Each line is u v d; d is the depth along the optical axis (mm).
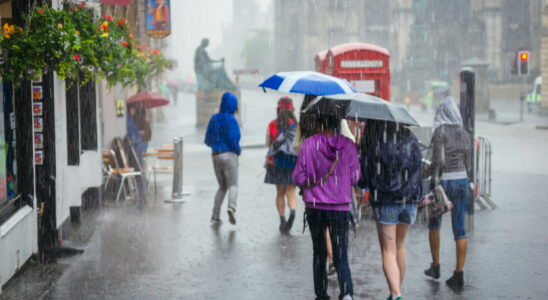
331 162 6414
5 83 7812
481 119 40531
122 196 13938
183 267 8227
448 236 9930
